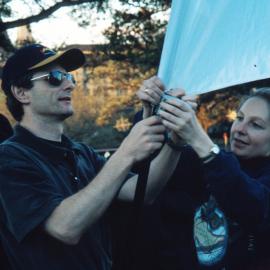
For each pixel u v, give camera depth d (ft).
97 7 25.90
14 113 6.86
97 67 30.19
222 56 5.61
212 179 6.16
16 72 6.69
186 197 7.72
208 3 5.70
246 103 7.84
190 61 5.75
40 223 5.91
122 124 36.73
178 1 5.82
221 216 7.43
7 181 6.06
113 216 7.41
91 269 6.37
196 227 7.61
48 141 6.63
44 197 6.00
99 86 33.99
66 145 6.84
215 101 32.01
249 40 5.51
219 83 5.60
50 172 6.37
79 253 6.31
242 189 6.19
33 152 6.39
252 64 5.47
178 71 5.82
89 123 40.70
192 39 5.75
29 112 6.74
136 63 29.32
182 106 5.76
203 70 5.69
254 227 6.70
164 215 7.75
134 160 5.91
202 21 5.72
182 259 7.64
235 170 6.15
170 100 5.77
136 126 5.99
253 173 7.61
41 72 6.65
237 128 7.77
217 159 6.09
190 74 5.76
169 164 6.79
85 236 6.45
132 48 28.40
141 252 7.72
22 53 6.75
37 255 6.04
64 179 6.49
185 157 7.70
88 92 38.91
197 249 7.55
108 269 6.78
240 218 6.41
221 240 7.39
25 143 6.46
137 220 6.09
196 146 6.05
